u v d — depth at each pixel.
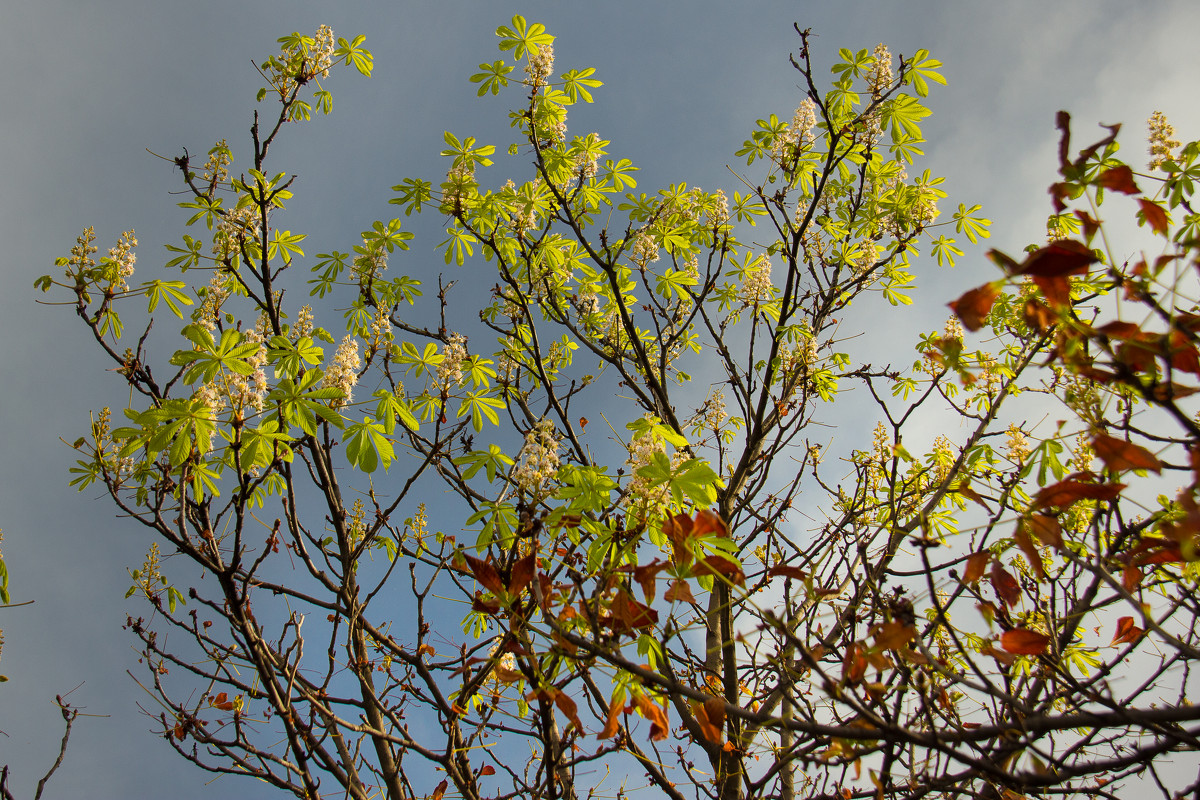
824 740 3.16
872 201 6.39
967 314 1.76
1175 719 1.71
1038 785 1.86
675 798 4.07
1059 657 2.68
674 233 6.49
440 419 3.91
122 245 3.68
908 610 2.18
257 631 3.88
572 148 5.79
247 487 3.08
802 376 5.51
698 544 2.65
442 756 3.56
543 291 6.22
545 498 3.05
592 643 2.36
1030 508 2.15
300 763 3.46
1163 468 1.91
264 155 4.38
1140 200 1.76
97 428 3.59
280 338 3.86
